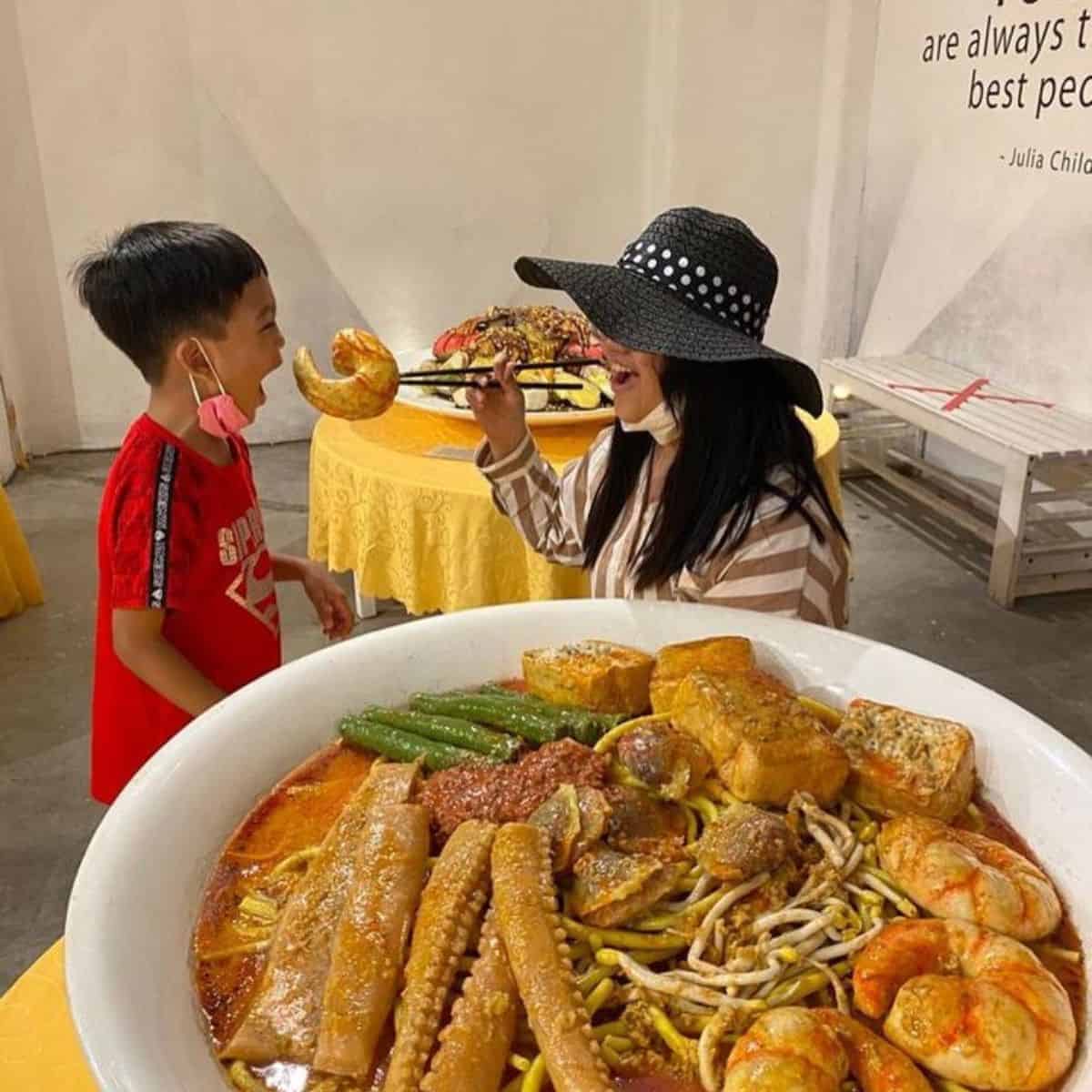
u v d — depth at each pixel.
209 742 1.04
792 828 0.92
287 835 1.01
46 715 2.80
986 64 3.78
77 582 3.54
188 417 1.42
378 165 4.61
